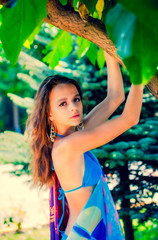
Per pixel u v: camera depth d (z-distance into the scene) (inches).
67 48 74.2
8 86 495.8
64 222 71.9
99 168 67.2
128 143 140.3
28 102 143.4
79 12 46.4
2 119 573.6
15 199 269.6
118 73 68.5
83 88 147.9
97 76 150.3
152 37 27.8
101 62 74.0
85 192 64.7
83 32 47.4
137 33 28.2
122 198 143.2
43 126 70.7
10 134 145.7
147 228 143.3
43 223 225.6
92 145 59.9
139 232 148.1
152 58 28.1
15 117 478.3
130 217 142.9
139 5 24.9
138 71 28.7
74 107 65.4
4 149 142.6
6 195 282.7
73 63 160.7
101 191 65.2
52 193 72.9
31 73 143.7
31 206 252.8
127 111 55.1
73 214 66.9
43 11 37.6
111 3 46.3
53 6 45.4
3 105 593.3
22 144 143.9
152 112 154.9
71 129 70.2
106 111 70.4
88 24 46.5
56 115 67.6
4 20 37.8
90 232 61.9
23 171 155.2
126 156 135.0
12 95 143.3
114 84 69.7
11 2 37.9
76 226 62.3
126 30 28.6
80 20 46.4
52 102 67.6
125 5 25.3
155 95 48.2
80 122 71.2
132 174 148.9
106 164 146.4
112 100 70.1
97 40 47.3
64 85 66.4
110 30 29.6
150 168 147.2
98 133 58.2
